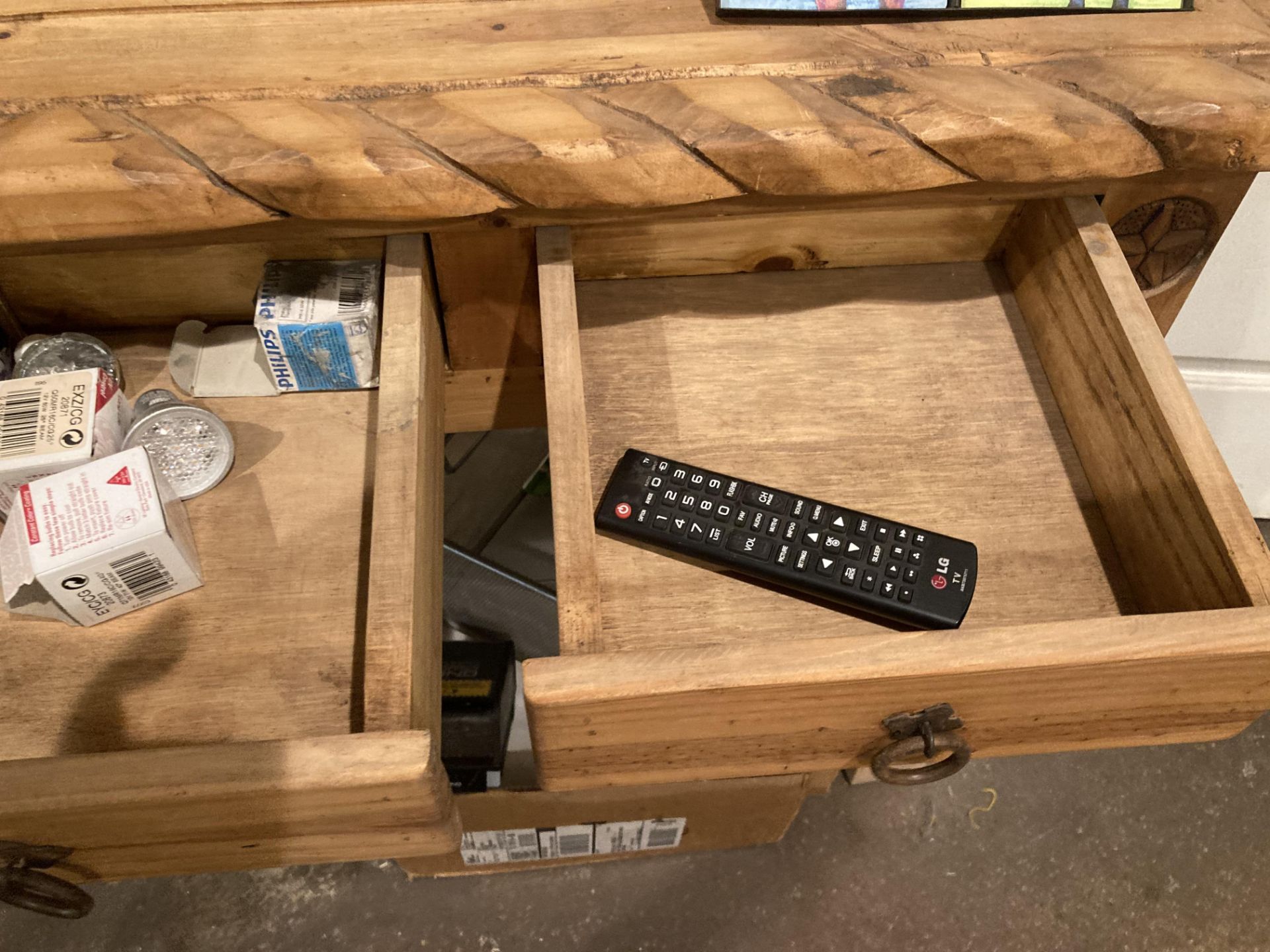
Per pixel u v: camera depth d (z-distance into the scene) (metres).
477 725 0.80
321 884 0.99
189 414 0.64
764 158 0.56
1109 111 0.57
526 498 1.12
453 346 0.74
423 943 0.97
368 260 0.66
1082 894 1.00
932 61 0.60
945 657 0.47
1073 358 0.64
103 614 0.58
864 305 0.71
